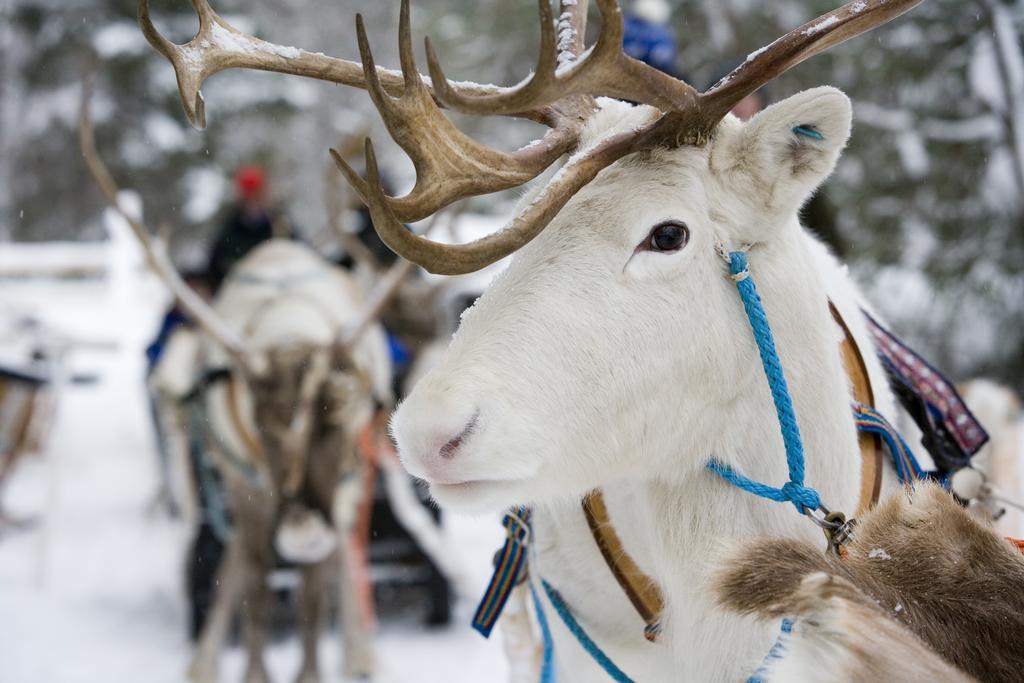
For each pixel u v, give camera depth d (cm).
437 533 691
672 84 190
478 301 197
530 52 1504
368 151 162
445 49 1512
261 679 575
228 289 616
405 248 171
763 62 193
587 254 192
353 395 555
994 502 277
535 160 194
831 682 121
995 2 1036
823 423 206
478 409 180
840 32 193
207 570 646
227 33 198
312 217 2420
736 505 203
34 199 2206
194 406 604
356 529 611
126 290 1409
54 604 714
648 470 200
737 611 133
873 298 1089
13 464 913
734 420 202
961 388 427
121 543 850
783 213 199
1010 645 140
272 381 539
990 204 1066
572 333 187
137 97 2073
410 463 184
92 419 1238
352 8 2889
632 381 190
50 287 1545
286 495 539
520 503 193
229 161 2070
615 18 176
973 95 1080
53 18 2058
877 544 154
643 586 220
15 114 2128
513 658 257
